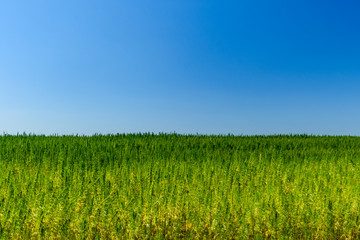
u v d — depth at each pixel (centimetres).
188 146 1294
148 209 589
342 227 611
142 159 967
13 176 731
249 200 634
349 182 773
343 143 1503
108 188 661
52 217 543
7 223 517
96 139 1449
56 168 827
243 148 1312
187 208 609
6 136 1455
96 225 549
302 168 903
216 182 750
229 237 562
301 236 584
